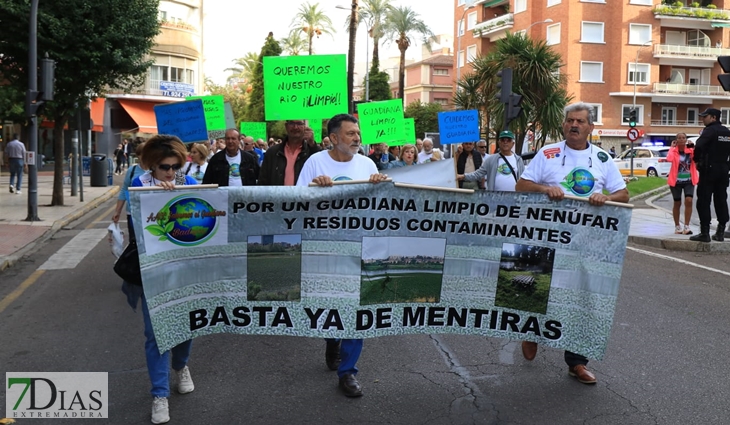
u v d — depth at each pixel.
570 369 5.00
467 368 5.20
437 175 4.89
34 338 6.03
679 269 9.49
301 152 6.65
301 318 4.47
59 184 17.50
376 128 13.64
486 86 26.20
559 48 49.47
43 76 13.78
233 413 4.31
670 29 52.44
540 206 4.59
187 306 4.27
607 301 4.62
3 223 13.64
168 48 45.62
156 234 4.15
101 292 7.90
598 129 49.91
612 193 4.89
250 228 4.36
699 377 4.99
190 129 9.60
